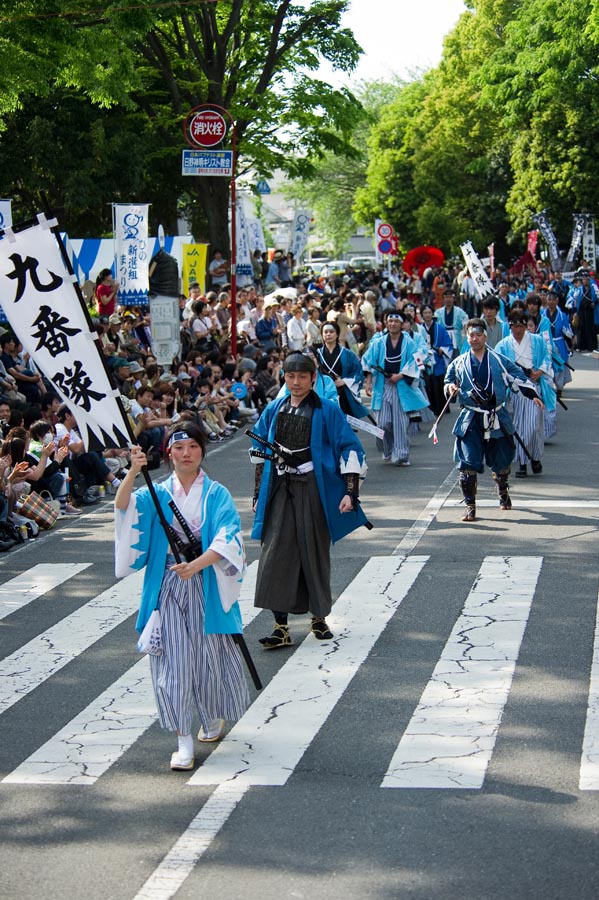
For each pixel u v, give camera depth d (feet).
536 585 36.09
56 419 54.80
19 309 24.39
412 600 35.06
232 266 84.17
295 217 146.10
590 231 172.86
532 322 63.36
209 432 68.95
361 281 167.32
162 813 21.75
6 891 19.01
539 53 156.46
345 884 18.81
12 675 30.22
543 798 21.63
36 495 46.88
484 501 48.83
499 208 241.55
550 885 18.53
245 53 129.59
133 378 62.54
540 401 45.37
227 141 128.36
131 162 122.42
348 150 139.03
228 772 23.47
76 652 31.96
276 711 26.68
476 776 22.68
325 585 31.22
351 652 30.58
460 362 44.68
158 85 130.41
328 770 23.32
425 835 20.38
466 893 18.38
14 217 139.85
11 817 21.86
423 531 43.73
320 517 31.01
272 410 31.65
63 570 40.96
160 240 88.84
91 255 90.38
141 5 66.95
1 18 59.57
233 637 24.30
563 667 28.81
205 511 23.80
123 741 25.52
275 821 21.20
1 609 36.45
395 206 264.52
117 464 55.26
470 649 30.42
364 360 58.59
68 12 61.62
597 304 119.96
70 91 117.70
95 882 19.22
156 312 75.87
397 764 23.45
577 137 192.65
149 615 23.63
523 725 25.21
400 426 58.03
